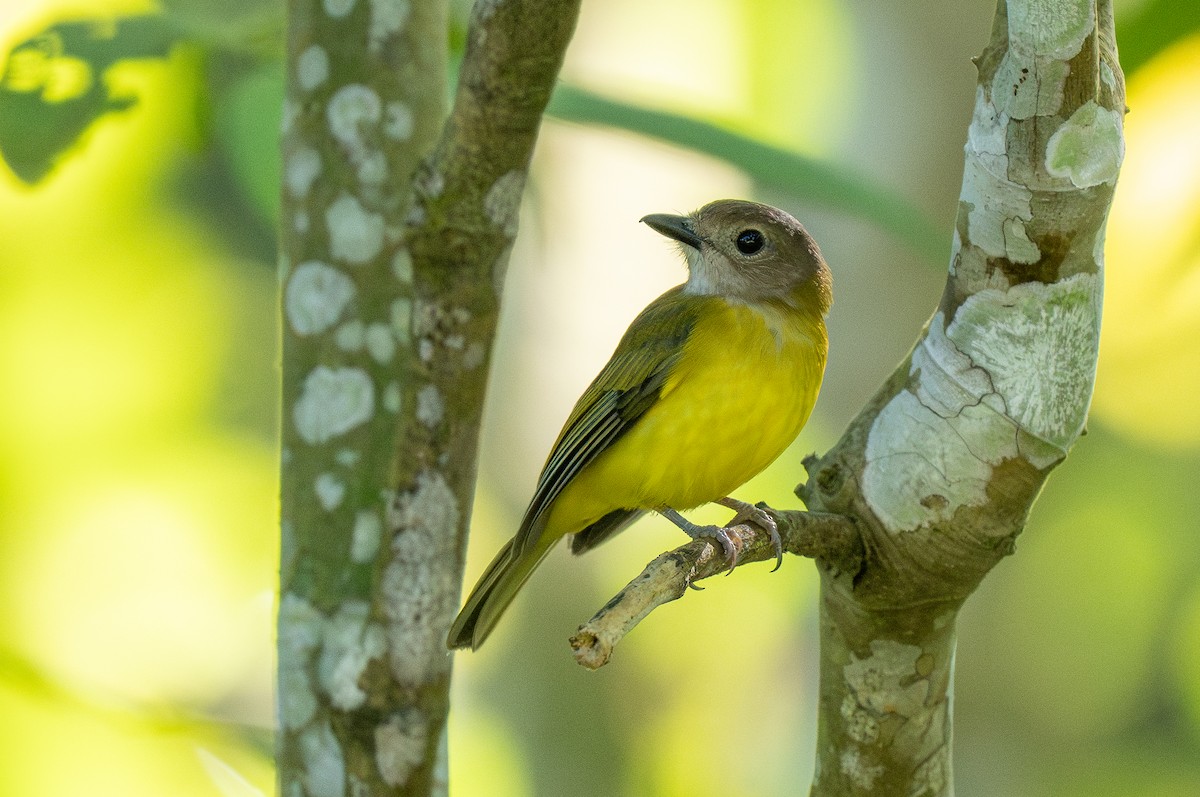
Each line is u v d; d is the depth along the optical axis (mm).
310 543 7047
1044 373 6359
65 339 14047
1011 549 6629
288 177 7363
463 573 6660
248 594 14383
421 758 6629
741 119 9055
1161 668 17078
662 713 15430
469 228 6141
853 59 14469
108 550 14219
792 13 14367
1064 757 16859
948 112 14578
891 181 14602
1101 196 6086
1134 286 13508
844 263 14758
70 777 11367
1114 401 15461
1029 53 5824
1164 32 9461
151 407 14383
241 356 14656
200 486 14594
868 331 14648
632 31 14672
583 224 15102
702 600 15477
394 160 7262
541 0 5527
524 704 14758
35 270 13750
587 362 15586
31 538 14062
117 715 8461
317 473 7129
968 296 6445
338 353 7184
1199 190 12359
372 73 7262
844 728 7066
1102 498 16578
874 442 6754
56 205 13469
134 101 8766
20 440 14094
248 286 14578
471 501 6617
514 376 15531
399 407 6934
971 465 6484
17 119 8625
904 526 6617
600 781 14672
